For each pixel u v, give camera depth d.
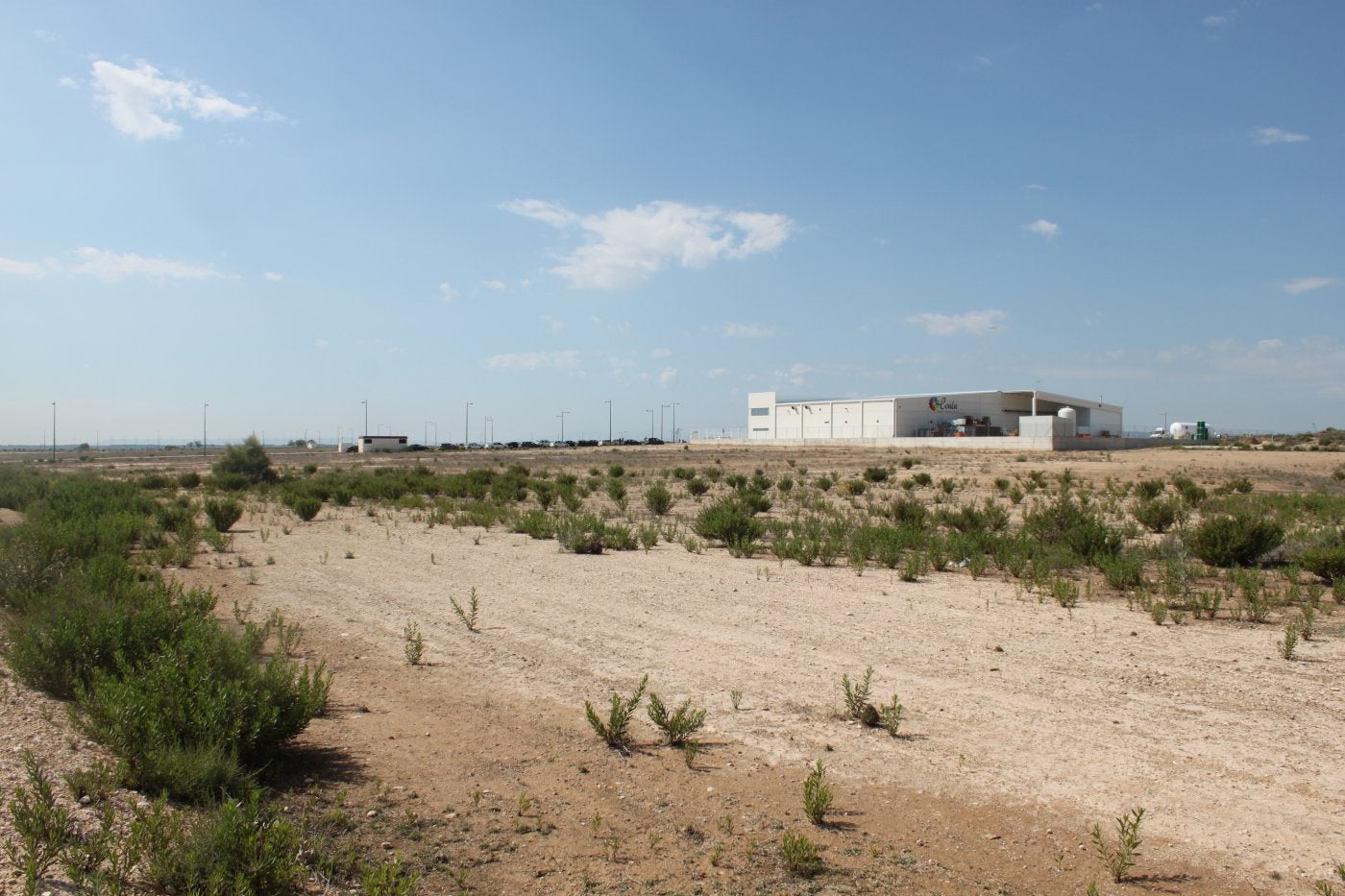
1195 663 10.09
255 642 9.47
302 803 6.03
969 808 6.18
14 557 12.47
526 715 8.32
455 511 32.12
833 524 24.47
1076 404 120.19
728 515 22.77
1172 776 6.71
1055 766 6.94
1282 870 5.23
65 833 4.93
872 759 7.14
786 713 8.35
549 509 34.06
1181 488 38.38
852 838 5.69
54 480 38.19
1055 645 11.03
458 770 6.86
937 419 117.00
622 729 7.56
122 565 13.32
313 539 24.03
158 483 47.03
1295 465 61.94
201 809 5.69
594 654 10.73
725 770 6.91
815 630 12.04
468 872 5.16
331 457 123.00
